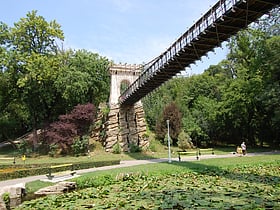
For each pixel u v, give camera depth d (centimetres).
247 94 2939
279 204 527
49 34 3041
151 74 1948
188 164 1608
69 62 3303
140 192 770
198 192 721
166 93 4397
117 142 3027
